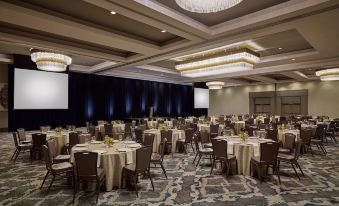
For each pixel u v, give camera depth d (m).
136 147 4.71
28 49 9.11
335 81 14.76
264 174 4.95
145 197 3.83
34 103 11.23
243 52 7.06
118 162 4.20
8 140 9.59
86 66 12.52
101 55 8.20
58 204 3.56
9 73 10.97
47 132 7.21
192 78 15.44
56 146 6.27
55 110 13.51
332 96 14.85
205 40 6.30
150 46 7.01
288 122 10.90
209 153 5.62
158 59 8.79
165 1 4.52
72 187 4.25
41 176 4.91
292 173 5.18
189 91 20.08
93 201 3.67
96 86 14.79
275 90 17.33
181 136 7.72
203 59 8.07
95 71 12.68
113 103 15.52
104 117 15.11
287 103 16.81
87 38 6.23
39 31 6.33
